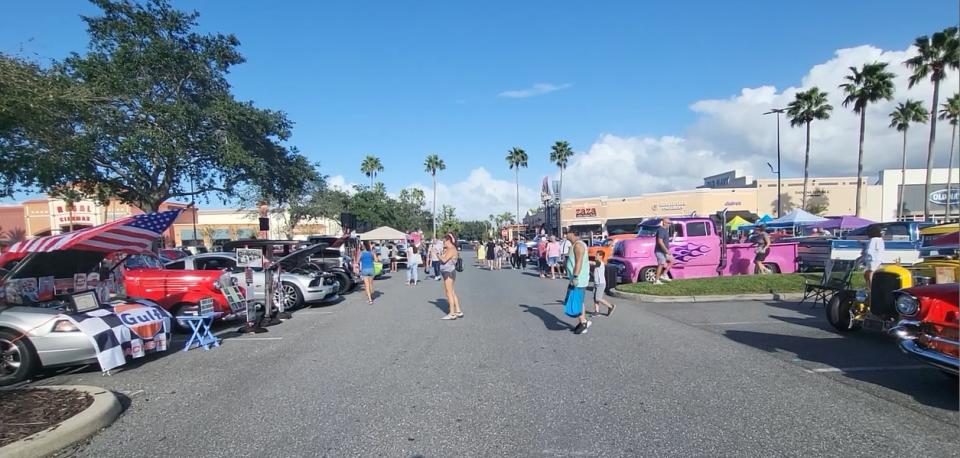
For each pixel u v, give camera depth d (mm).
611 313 10461
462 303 12898
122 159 19969
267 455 3986
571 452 3955
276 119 24031
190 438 4359
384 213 50406
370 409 5004
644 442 4113
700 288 12664
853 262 10062
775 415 4672
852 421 4504
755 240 18094
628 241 15562
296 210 46750
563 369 6332
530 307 11859
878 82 35125
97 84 18406
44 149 10375
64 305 6949
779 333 8414
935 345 4879
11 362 6324
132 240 7461
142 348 7137
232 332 9578
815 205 54188
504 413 4832
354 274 17984
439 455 3936
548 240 21922
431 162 74688
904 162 49344
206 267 12680
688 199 54031
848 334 8281
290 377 6223
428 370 6410
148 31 21375
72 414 4582
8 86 6562
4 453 3814
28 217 44812
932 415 4633
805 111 41344
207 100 23531
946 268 7434
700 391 5387
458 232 104938
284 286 12602
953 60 30391
